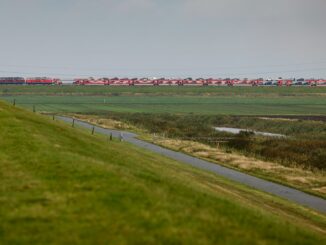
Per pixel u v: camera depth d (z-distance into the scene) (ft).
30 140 165.58
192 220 102.73
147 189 119.44
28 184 117.39
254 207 161.89
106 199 109.29
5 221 94.99
